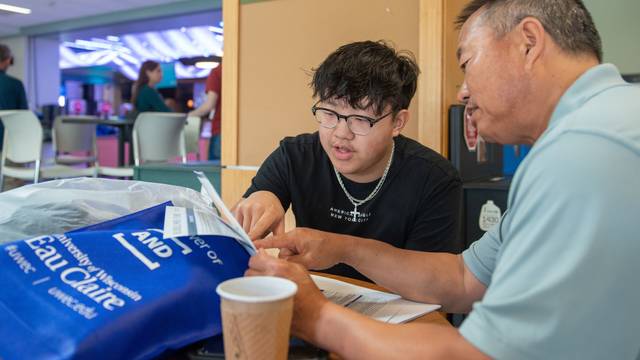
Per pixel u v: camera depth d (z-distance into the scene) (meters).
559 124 0.65
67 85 12.23
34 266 0.72
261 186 1.43
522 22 0.71
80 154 7.57
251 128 2.35
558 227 0.59
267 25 2.29
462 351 0.63
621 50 3.10
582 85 0.68
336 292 1.04
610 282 0.57
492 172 2.49
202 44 10.45
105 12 9.02
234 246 0.87
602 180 0.58
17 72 10.45
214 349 0.74
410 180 1.35
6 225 0.89
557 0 0.71
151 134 4.67
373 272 1.05
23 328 0.66
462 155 2.06
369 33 2.07
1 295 0.69
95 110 12.08
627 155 0.59
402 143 1.41
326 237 1.04
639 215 0.57
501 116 0.74
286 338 0.61
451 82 2.03
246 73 2.35
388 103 1.16
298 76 2.23
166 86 11.16
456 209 1.36
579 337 0.58
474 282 1.01
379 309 0.95
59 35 10.16
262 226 1.12
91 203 0.94
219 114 4.71
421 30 1.95
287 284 0.63
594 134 0.60
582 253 0.57
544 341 0.58
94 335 0.65
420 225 1.34
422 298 1.02
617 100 0.64
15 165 5.74
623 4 3.07
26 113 4.30
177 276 0.76
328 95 1.16
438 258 1.06
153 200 0.99
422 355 0.66
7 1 8.28
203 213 0.92
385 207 1.37
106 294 0.70
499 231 1.00
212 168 2.52
